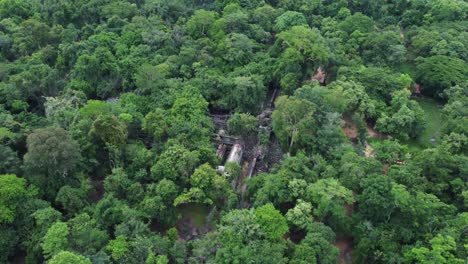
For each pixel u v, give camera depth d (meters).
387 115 74.25
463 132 67.06
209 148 62.16
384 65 85.38
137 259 46.09
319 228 49.22
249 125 68.38
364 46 88.50
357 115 71.19
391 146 64.44
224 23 88.31
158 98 71.12
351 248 54.22
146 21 89.56
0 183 49.34
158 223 56.31
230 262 45.41
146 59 80.06
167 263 46.88
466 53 86.88
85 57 75.88
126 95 71.75
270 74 80.38
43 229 48.44
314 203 52.78
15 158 55.31
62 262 40.84
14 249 49.47
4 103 68.75
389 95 77.62
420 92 84.75
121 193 55.84
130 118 63.59
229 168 60.00
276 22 95.06
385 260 49.00
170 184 54.53
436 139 74.75
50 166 53.09
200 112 68.44
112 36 86.38
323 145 61.25
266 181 55.78
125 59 78.81
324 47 81.06
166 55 82.62
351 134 71.06
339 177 56.69
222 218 51.25
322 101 66.62
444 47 86.50
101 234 48.19
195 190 54.72
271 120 74.06
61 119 62.72
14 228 49.78
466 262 46.03
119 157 58.72
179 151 57.88
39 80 71.31
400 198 50.81
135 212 51.19
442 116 75.00
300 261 44.91
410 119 70.88
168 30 87.88
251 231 47.53
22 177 53.94
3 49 82.25
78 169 57.03
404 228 51.47
